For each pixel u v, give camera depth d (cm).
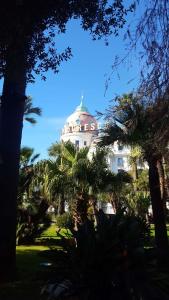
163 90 600
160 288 588
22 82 1023
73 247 623
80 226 652
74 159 2083
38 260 1384
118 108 1079
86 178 1984
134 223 646
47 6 744
